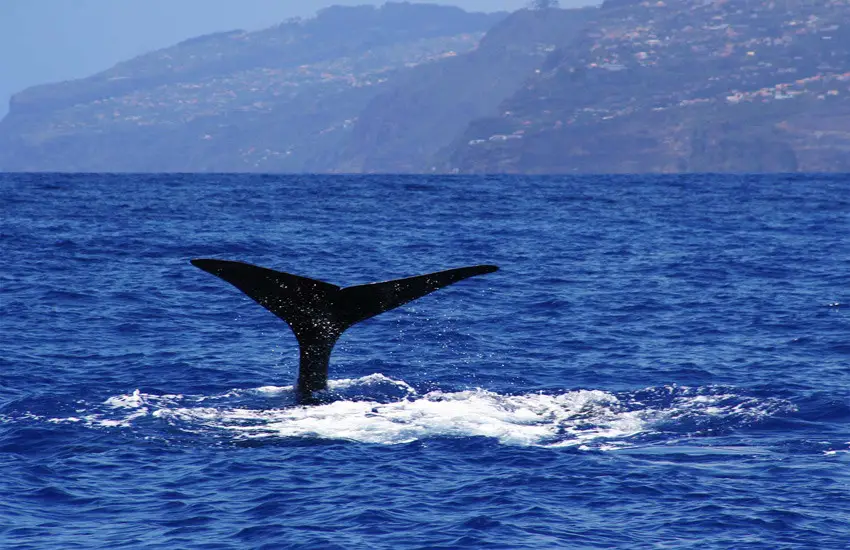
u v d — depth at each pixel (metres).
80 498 28.45
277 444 33.16
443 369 45.59
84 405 37.69
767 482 29.62
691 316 59.22
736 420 36.28
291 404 37.16
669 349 50.00
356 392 38.84
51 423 35.03
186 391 40.50
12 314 56.59
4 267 76.00
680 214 144.38
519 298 65.94
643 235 110.75
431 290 35.22
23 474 30.17
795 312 60.16
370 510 27.44
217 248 92.06
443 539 25.66
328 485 29.47
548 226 121.69
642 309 61.75
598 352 49.41
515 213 144.12
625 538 25.69
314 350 37.47
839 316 58.47
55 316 56.50
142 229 108.75
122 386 41.12
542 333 54.34
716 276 76.69
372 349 50.09
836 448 33.06
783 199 183.62
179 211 137.00
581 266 82.88
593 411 37.41
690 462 31.59
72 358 46.28
